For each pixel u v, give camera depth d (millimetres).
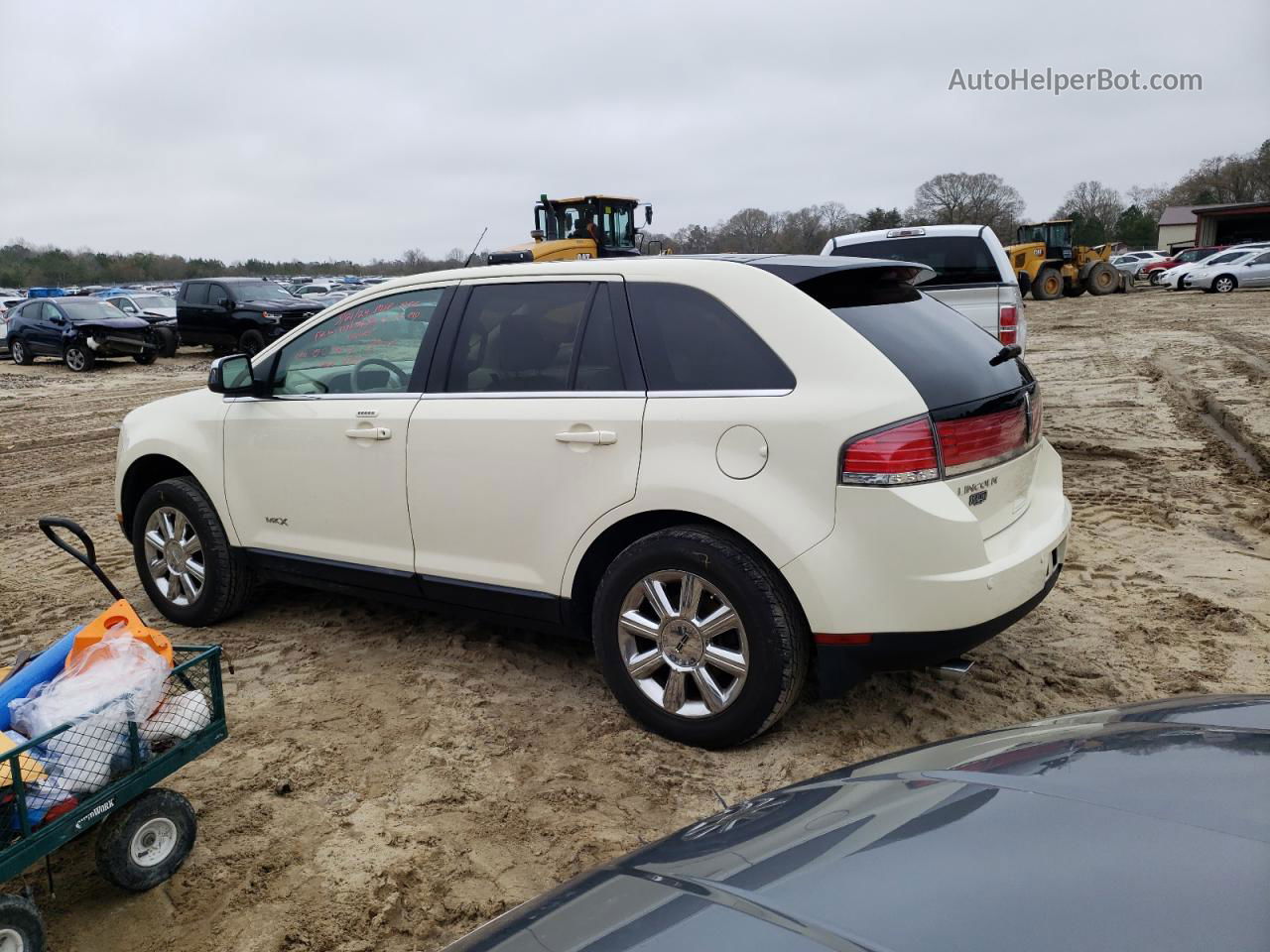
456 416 3896
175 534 4910
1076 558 5527
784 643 3219
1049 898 1294
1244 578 5113
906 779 1871
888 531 3057
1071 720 2168
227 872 2891
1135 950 1163
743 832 1787
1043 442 3926
